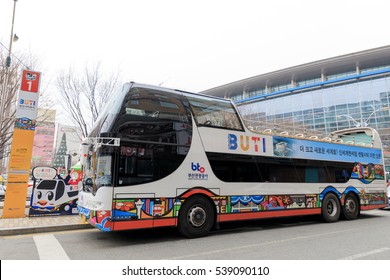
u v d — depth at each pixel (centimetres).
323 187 1005
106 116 668
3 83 1329
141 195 628
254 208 811
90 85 1700
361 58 5234
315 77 5912
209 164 745
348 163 1114
